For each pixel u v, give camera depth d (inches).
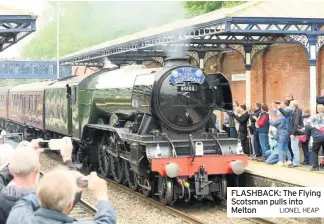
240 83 928.3
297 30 628.7
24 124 1082.7
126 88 547.8
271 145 593.3
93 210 428.1
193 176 470.3
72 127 717.9
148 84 487.2
